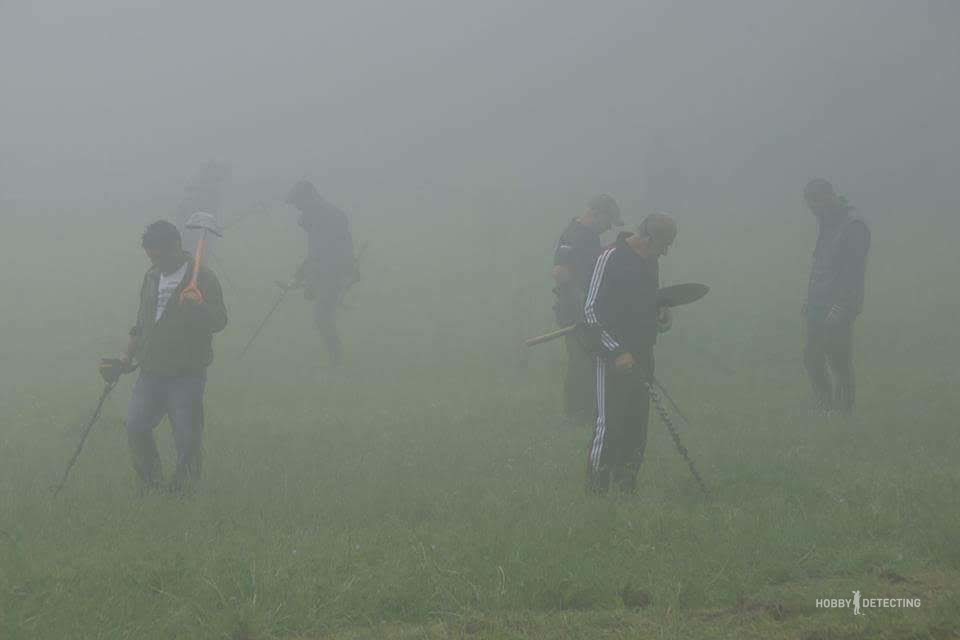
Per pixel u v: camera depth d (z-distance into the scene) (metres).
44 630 15.38
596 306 24.70
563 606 16.77
